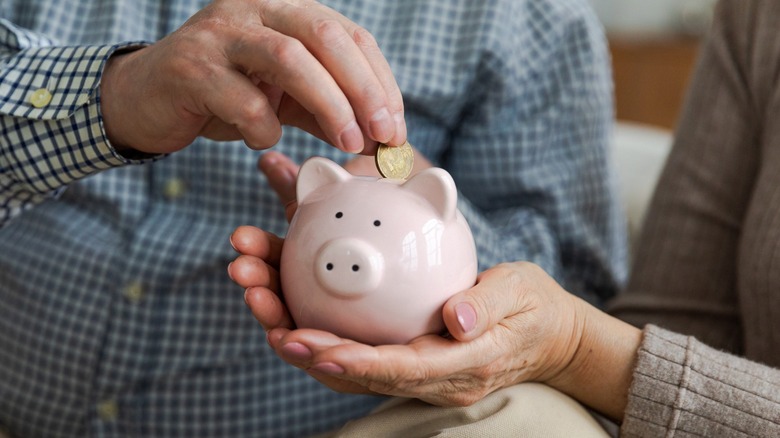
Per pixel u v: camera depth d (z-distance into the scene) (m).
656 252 0.78
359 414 0.78
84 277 0.77
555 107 0.87
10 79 0.60
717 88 0.79
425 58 0.81
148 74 0.51
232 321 0.76
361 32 0.48
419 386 0.44
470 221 0.79
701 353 0.55
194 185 0.80
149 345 0.77
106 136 0.57
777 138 0.69
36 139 0.59
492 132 0.87
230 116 0.46
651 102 2.55
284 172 0.68
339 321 0.45
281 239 0.52
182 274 0.75
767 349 0.66
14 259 0.79
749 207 0.70
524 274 0.52
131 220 0.79
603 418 0.61
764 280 0.65
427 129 0.85
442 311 0.45
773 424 0.52
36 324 0.78
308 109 0.44
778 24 0.73
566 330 0.54
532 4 0.86
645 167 1.39
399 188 0.47
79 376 0.77
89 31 0.80
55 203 0.81
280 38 0.44
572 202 0.91
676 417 0.53
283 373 0.76
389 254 0.44
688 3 2.66
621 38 2.59
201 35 0.47
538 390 0.55
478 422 0.50
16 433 0.82
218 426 0.77
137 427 0.77
